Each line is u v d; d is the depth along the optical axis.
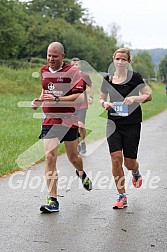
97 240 6.15
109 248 5.87
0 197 8.16
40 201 7.95
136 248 5.88
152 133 18.05
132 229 6.58
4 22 64.75
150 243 6.05
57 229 6.56
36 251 5.75
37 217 7.09
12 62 45.69
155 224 6.81
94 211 7.43
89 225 6.74
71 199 8.12
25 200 8.00
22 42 68.69
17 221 6.88
